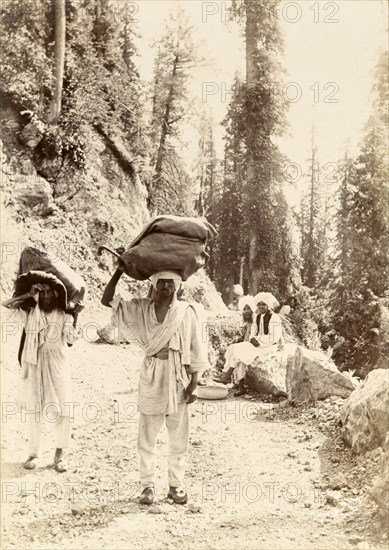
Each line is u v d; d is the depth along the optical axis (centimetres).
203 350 452
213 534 399
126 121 1055
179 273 444
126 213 1090
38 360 498
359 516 422
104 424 586
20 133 1066
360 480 477
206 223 456
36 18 1030
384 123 754
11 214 991
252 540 391
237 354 743
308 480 489
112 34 1049
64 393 498
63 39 1045
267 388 713
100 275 1042
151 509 436
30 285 502
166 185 1030
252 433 593
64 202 1075
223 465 520
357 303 754
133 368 748
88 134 1083
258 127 793
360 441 520
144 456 450
